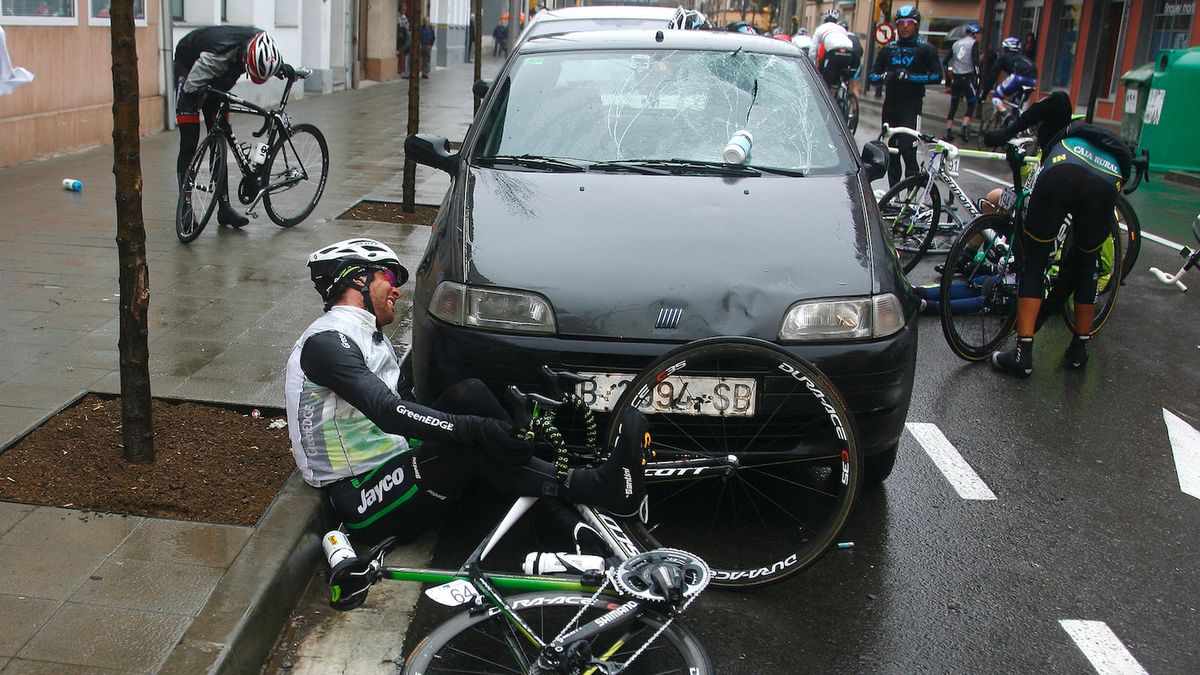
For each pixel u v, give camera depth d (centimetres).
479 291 393
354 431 356
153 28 1301
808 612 358
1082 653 340
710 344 352
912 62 1143
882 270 410
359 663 321
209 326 573
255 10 1717
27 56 1046
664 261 400
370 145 1395
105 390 462
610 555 331
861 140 1797
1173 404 574
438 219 466
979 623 355
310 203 872
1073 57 2844
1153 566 398
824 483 451
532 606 308
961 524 425
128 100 362
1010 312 639
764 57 550
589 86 527
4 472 379
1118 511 443
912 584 378
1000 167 1587
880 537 412
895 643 342
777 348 352
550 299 387
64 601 308
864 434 395
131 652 288
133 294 377
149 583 320
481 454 338
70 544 338
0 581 315
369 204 969
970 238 631
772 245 413
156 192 934
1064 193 575
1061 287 623
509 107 516
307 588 357
